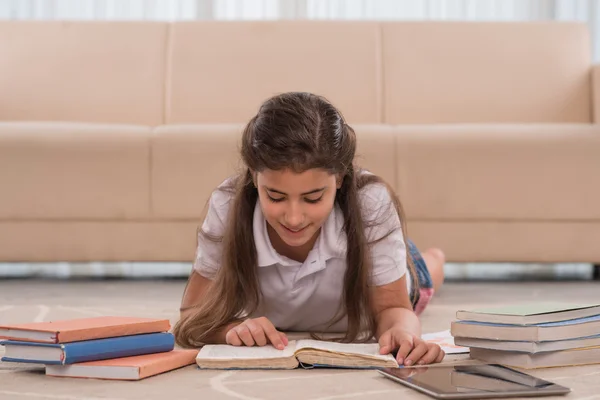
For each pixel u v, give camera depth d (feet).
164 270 11.35
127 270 11.33
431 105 11.89
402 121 11.89
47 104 11.85
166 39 12.14
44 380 4.21
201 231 5.49
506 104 11.89
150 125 11.89
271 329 4.78
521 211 9.89
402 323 5.00
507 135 9.93
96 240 9.98
